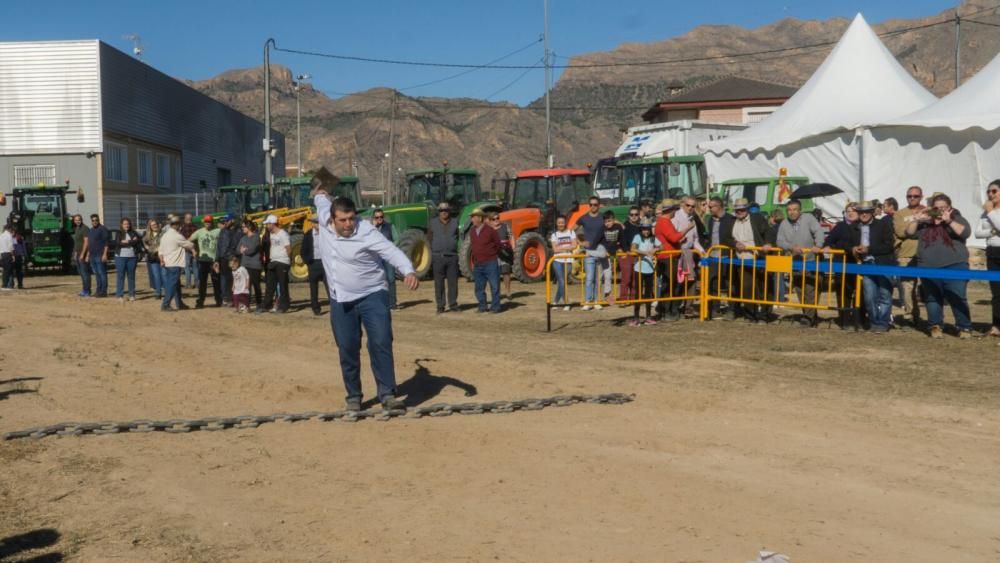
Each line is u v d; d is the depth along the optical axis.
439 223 16.81
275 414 8.25
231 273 18.75
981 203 22.42
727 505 5.62
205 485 6.24
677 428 7.60
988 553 4.84
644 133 32.12
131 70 42.22
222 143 55.38
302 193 26.06
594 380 9.83
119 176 41.28
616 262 16.77
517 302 18.42
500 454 6.83
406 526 5.34
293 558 4.89
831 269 12.92
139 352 12.20
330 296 8.37
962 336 12.09
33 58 38.72
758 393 8.99
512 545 5.00
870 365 10.37
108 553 5.01
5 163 38.91
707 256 14.53
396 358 11.42
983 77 23.62
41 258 29.55
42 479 6.42
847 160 24.64
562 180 24.23
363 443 7.23
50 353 12.13
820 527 5.23
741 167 26.97
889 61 26.92
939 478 6.16
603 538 5.08
